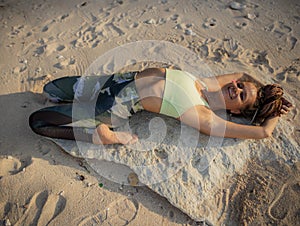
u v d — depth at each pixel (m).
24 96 3.07
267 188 2.51
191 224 2.33
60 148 2.63
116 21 3.88
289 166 2.62
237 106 2.68
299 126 2.87
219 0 4.18
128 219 2.31
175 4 4.12
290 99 3.03
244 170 2.60
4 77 3.25
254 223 2.35
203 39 3.64
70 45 3.59
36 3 4.21
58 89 2.85
